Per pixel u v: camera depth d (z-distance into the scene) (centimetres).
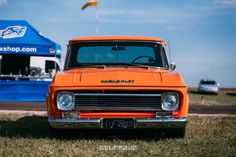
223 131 795
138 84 613
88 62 725
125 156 539
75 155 539
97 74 645
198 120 978
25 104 1484
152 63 724
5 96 1591
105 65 719
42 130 773
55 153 550
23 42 1532
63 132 672
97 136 700
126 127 619
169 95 618
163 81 626
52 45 1541
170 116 617
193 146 602
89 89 611
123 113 616
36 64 1822
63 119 619
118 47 737
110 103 616
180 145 612
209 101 2822
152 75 643
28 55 1570
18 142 624
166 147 595
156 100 617
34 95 1605
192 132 777
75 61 729
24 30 1547
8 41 1531
